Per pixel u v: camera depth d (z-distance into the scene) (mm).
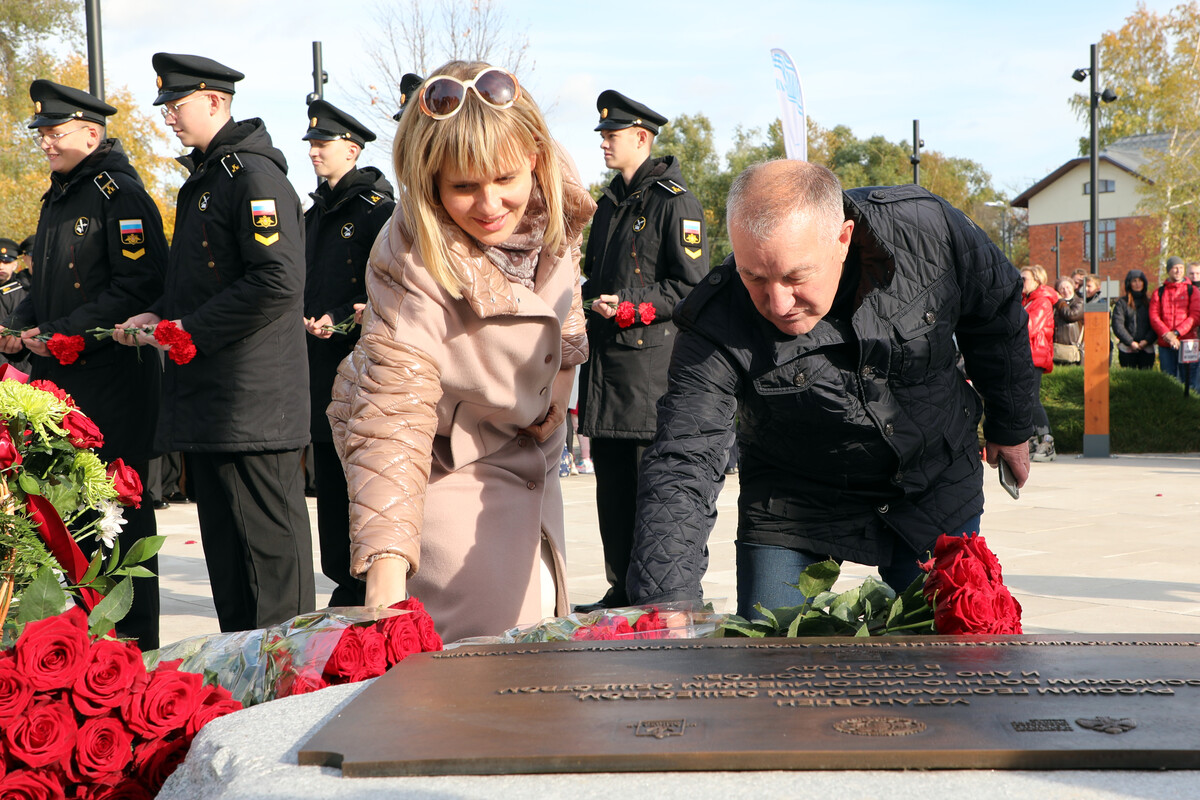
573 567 6434
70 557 1927
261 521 4277
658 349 5328
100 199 4477
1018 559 6258
